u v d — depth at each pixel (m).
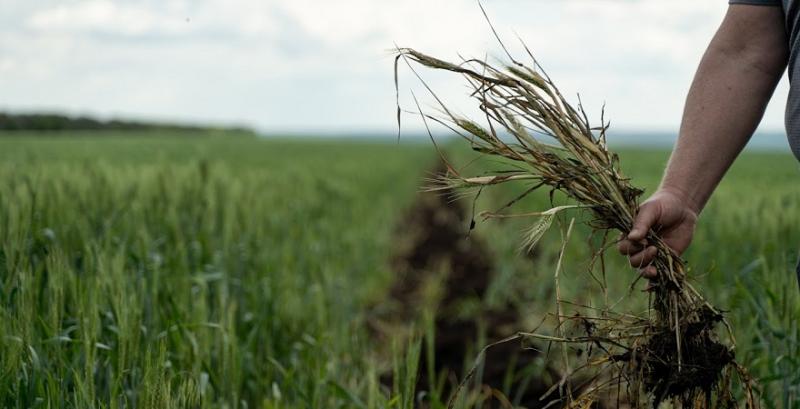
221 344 3.70
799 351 3.28
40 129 52.94
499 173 2.45
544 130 2.49
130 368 3.08
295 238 7.42
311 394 3.95
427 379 4.85
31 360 2.81
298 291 6.03
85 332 2.89
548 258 7.71
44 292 3.57
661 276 2.48
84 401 2.68
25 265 3.48
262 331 4.48
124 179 6.05
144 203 5.40
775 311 3.54
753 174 10.21
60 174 5.89
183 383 2.97
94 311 3.15
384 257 9.23
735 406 2.54
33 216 4.05
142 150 17.52
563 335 2.69
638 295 4.73
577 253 7.18
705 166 2.39
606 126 2.55
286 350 4.70
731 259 5.30
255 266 5.54
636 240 2.35
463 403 3.74
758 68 2.37
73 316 3.51
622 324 2.56
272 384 4.06
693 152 2.39
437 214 15.05
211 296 4.62
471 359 5.13
